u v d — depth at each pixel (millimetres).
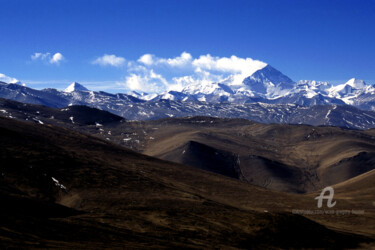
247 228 103312
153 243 75750
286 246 96562
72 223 78562
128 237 77375
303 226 107625
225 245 88562
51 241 63062
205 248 80750
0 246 53938
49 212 89750
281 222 106688
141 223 94188
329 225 128625
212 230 98000
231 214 116688
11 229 63938
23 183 121688
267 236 100062
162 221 100625
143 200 122875
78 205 112938
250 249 90500
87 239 69750
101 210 108250
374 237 113688
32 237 62875
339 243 102688
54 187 126000
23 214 79938
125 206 112875
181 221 102625
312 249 97688
